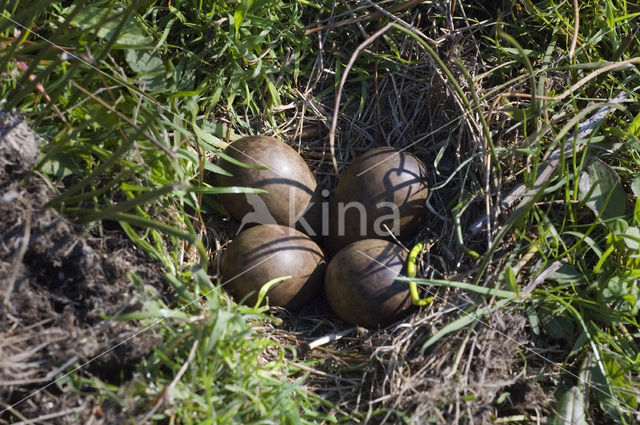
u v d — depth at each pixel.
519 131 0.60
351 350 0.56
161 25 0.60
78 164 0.55
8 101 0.54
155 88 0.58
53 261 0.52
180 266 0.56
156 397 0.50
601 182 0.58
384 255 0.57
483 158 0.59
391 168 0.59
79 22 0.57
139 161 0.55
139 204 0.53
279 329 0.57
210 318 0.52
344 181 0.59
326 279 0.58
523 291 0.56
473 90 0.58
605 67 0.58
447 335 0.55
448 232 0.59
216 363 0.52
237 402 0.51
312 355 0.56
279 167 0.59
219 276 0.58
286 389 0.52
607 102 0.59
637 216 0.57
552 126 0.60
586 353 0.55
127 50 0.58
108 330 0.52
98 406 0.50
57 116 0.55
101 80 0.56
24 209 0.52
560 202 0.58
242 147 0.59
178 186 0.51
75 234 0.53
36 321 0.51
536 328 0.55
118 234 0.55
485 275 0.56
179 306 0.54
